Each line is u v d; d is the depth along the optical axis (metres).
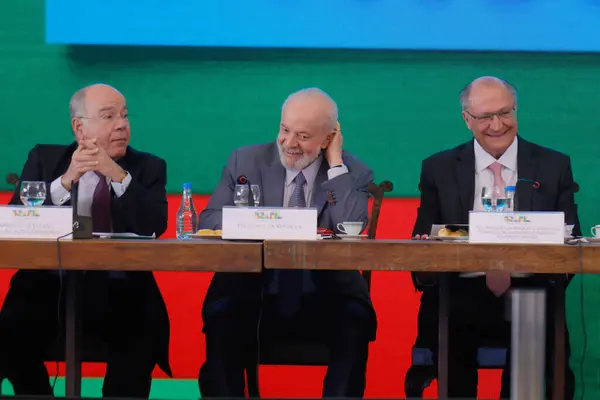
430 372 10.70
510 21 15.14
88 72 15.65
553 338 10.16
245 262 8.62
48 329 10.33
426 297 10.93
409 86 15.59
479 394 15.09
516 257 8.53
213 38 15.23
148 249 8.62
